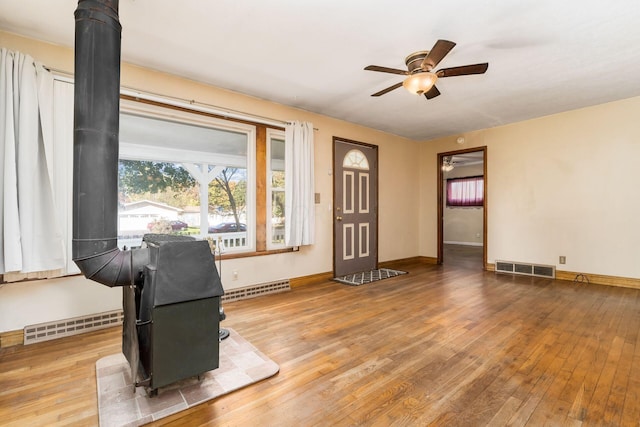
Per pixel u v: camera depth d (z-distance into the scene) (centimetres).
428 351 217
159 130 307
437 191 578
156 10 204
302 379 183
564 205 428
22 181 218
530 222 458
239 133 363
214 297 177
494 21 217
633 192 377
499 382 178
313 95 360
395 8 203
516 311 299
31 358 207
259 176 371
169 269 163
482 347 222
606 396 163
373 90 345
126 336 181
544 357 207
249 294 349
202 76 308
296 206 387
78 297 252
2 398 164
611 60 275
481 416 149
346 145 470
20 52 229
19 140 218
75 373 189
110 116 159
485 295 356
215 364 178
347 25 222
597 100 381
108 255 158
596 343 226
